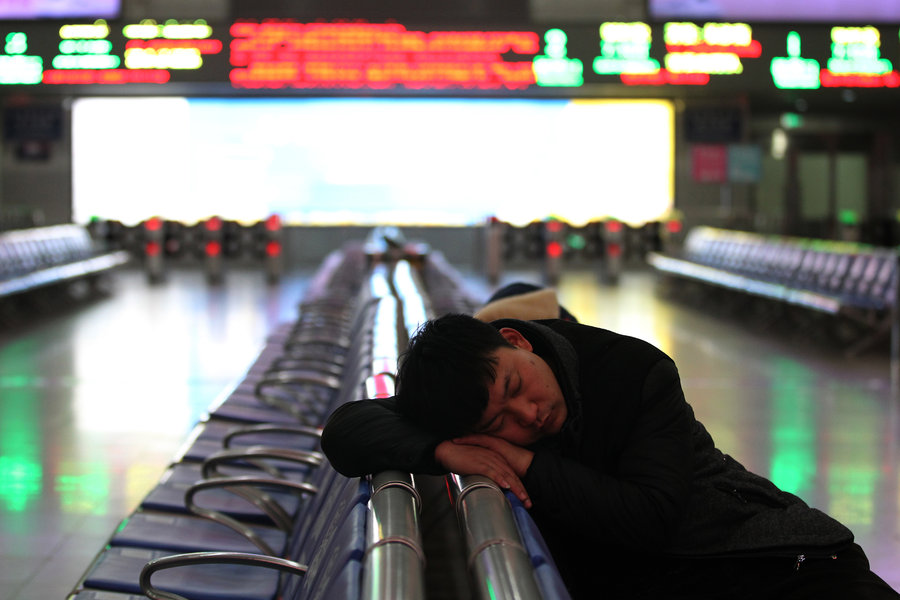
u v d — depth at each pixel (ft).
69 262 40.14
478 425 5.37
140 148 59.72
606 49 41.83
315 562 6.32
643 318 36.47
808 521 5.68
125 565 8.77
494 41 41.96
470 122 61.87
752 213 57.77
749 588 5.69
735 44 41.68
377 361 9.63
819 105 53.42
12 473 16.11
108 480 15.78
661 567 5.81
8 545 12.81
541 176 61.72
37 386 23.27
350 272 33.81
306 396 15.70
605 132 60.70
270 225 49.96
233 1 43.47
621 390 5.56
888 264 28.19
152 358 27.25
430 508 7.72
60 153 55.52
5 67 41.83
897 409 21.25
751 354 28.55
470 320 5.44
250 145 61.11
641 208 60.85
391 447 5.57
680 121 55.16
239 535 9.81
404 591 4.18
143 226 56.08
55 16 42.11
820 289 31.22
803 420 20.21
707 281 37.63
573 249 56.85
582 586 6.09
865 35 41.37
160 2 43.16
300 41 42.06
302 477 11.82
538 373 5.41
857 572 5.56
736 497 5.76
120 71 41.91
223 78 42.04
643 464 5.37
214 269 49.16
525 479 5.36
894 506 14.65
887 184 63.31
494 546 4.56
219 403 14.84
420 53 42.06
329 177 62.13
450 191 62.28
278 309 38.17
